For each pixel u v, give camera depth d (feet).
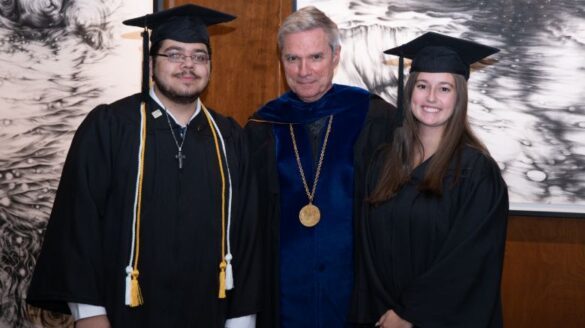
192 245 6.58
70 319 9.33
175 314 6.51
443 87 6.63
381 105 7.94
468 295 6.26
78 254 6.37
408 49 7.13
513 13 8.77
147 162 6.61
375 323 6.93
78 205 6.47
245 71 9.23
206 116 7.16
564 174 8.78
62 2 9.03
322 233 7.44
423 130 6.91
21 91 9.12
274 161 7.76
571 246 8.99
